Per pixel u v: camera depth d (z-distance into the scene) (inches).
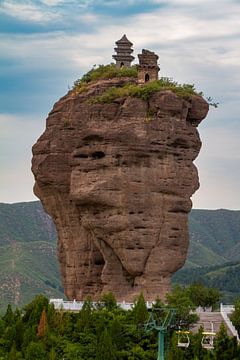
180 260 4687.5
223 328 3745.1
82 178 4751.5
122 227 4601.4
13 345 3661.4
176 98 4729.3
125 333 3745.1
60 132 4899.1
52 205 4980.3
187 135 4783.5
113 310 4101.9
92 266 4854.8
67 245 4938.5
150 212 4628.4
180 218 4704.7
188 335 3688.5
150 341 3703.3
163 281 4640.8
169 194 4685.0
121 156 4643.2
